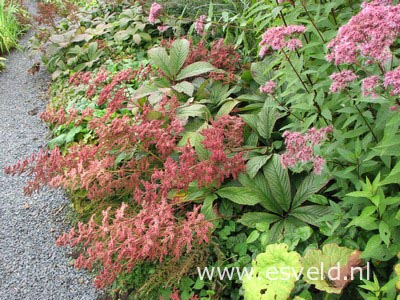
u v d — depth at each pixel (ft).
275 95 12.10
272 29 9.22
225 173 10.39
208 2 18.13
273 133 11.85
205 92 13.65
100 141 11.29
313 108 9.46
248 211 10.77
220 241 10.28
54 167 11.65
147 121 11.96
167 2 18.93
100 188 12.07
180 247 9.05
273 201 10.37
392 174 7.34
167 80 14.33
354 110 8.57
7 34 23.36
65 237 9.59
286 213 10.25
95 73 17.94
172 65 14.29
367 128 8.63
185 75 13.97
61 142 14.53
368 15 7.50
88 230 9.50
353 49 7.55
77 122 12.95
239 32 16.39
